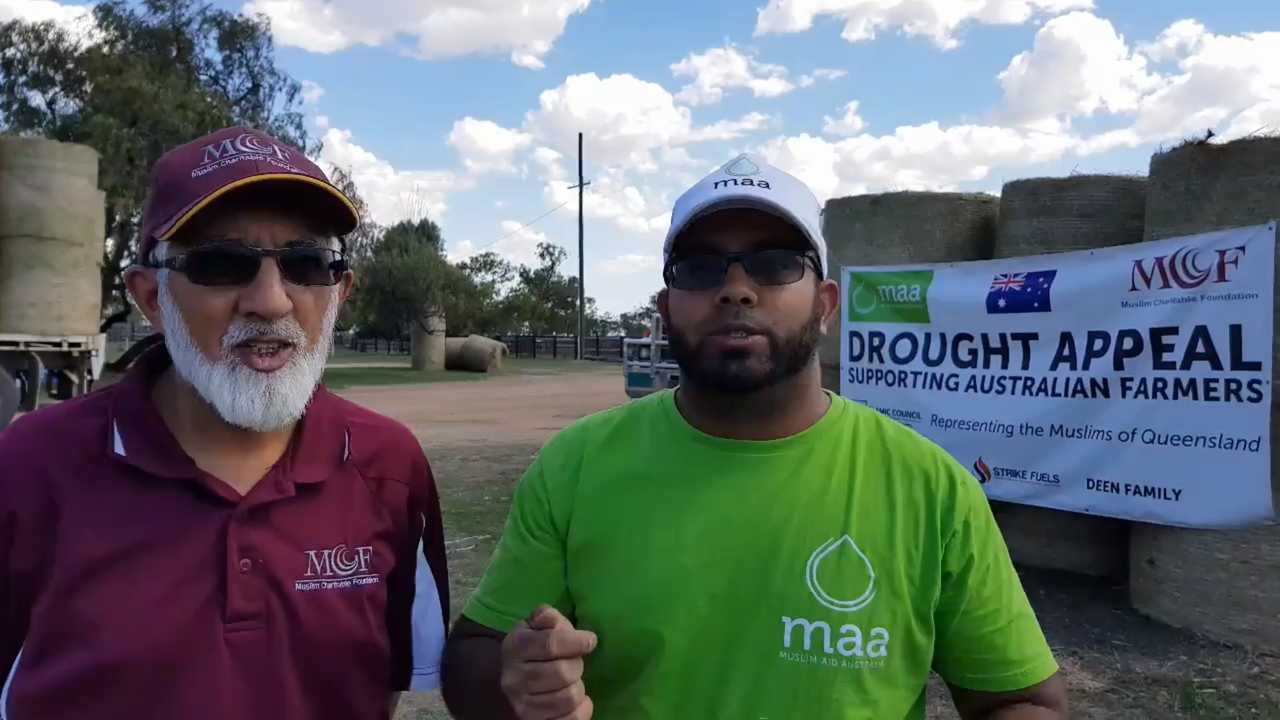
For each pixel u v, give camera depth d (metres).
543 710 1.53
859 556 1.69
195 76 28.05
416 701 4.20
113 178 24.78
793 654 1.65
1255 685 4.20
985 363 6.02
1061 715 1.71
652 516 1.75
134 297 1.92
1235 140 4.84
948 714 3.95
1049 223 6.06
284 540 1.77
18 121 26.58
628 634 1.70
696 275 1.74
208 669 1.66
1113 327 5.32
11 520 1.70
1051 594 5.61
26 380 16.41
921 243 6.68
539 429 14.80
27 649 1.66
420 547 2.02
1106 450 5.34
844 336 6.88
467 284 41.09
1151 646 4.72
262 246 1.81
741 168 1.79
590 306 71.69
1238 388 4.73
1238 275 4.73
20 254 16.97
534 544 1.84
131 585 1.66
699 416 1.80
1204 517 4.84
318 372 1.88
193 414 1.85
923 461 1.76
